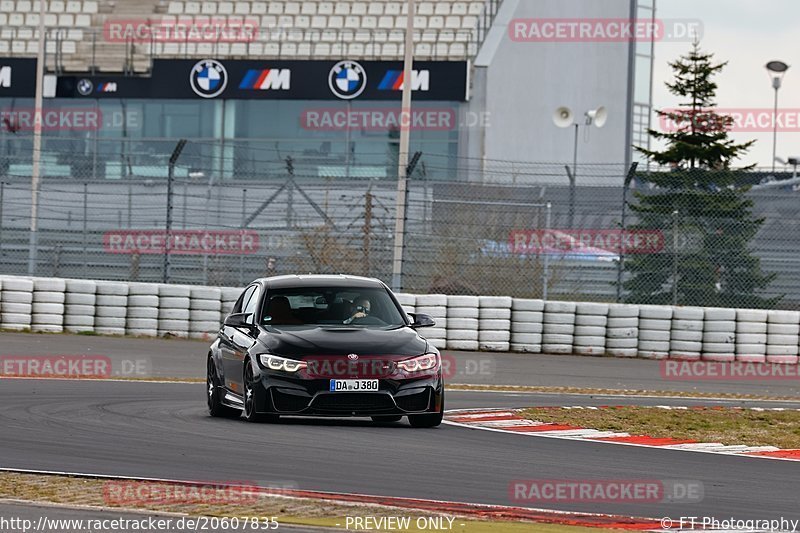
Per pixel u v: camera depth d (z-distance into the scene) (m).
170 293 78.12
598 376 66.81
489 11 133.25
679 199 86.81
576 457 35.50
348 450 34.28
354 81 121.25
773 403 56.69
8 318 76.75
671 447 39.41
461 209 86.19
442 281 83.50
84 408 43.88
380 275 84.88
